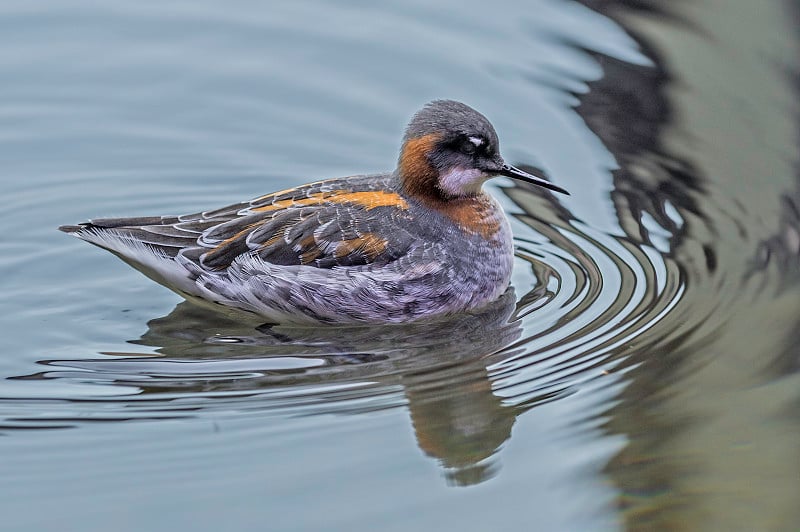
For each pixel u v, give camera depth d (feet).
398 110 49.93
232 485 28.86
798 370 32.48
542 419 31.40
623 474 28.89
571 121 48.24
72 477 29.27
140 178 46.80
